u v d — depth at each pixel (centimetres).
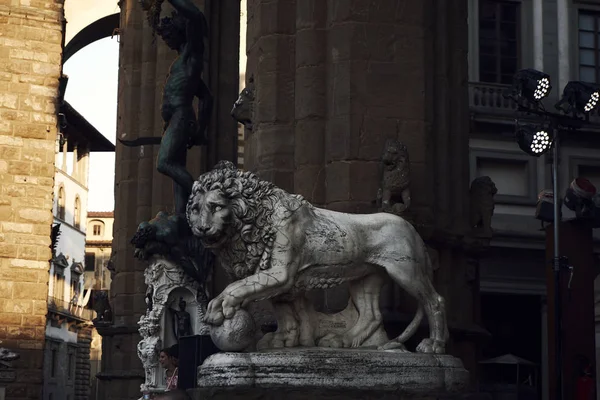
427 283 939
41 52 3111
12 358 2348
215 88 2650
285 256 884
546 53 3762
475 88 3650
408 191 1154
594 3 3812
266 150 1241
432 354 910
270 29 1259
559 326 1477
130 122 2795
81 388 8475
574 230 1664
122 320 2723
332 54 1209
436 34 1306
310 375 854
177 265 1608
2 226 3011
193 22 1603
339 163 1180
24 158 3058
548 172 3688
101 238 9744
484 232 1352
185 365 1012
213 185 879
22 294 2994
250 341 870
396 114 1198
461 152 1330
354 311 944
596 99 1488
